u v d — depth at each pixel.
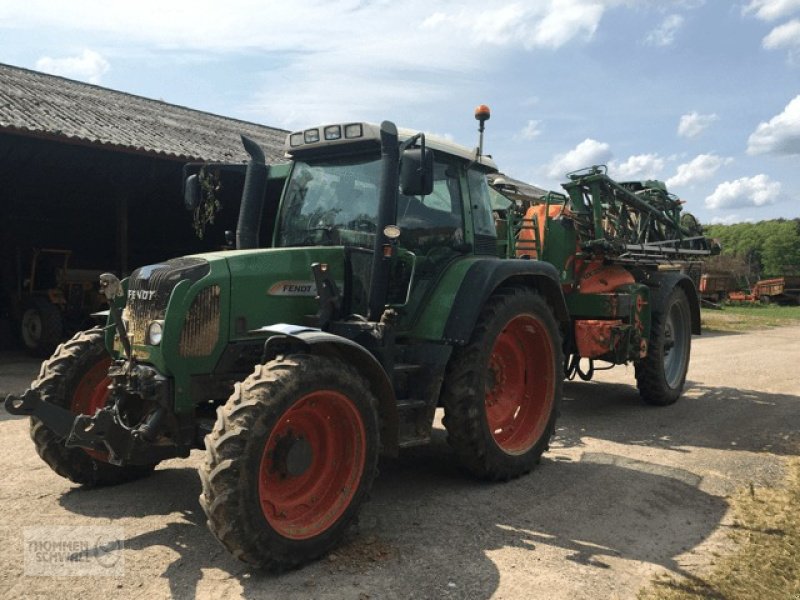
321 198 4.75
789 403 7.59
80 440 3.48
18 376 8.91
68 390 4.26
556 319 5.55
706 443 5.81
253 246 4.86
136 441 3.57
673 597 3.07
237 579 3.18
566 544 3.66
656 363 7.20
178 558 3.39
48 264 12.21
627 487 4.61
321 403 3.46
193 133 13.64
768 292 36.25
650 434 6.12
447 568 3.33
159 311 3.69
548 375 5.11
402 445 4.02
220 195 13.13
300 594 3.05
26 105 11.10
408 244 4.51
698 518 4.07
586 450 5.56
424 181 3.96
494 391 4.99
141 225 15.80
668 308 7.32
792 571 3.35
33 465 4.85
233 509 3.05
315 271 4.07
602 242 6.79
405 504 4.22
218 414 3.22
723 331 18.31
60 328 11.03
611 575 3.30
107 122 11.84
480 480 4.70
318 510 3.47
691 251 8.21
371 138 4.41
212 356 3.73
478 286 4.54
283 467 3.35
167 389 3.61
